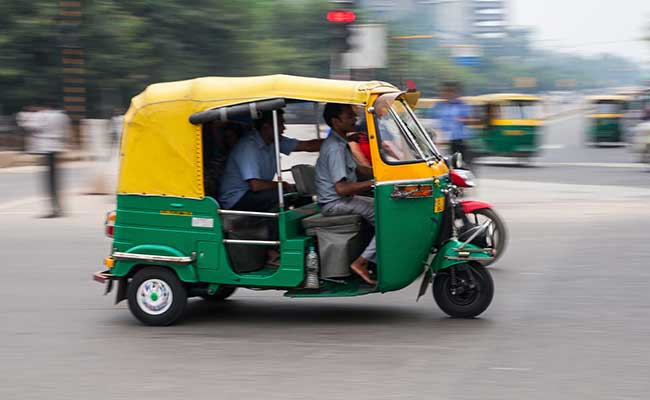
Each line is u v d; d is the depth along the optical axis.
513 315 7.45
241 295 8.71
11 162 27.89
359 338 6.74
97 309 8.09
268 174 7.48
